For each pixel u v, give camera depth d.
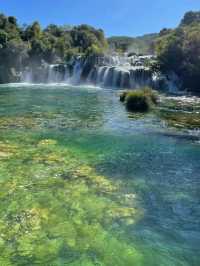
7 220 9.70
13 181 12.52
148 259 8.30
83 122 24.16
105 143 18.48
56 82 69.94
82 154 16.38
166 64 55.31
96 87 58.81
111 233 9.30
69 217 10.02
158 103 33.78
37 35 86.38
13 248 8.45
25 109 29.92
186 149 17.73
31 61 73.81
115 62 70.69
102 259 8.18
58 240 8.84
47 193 11.59
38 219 9.82
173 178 13.59
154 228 9.68
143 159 15.93
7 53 69.75
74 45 95.69
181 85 51.47
